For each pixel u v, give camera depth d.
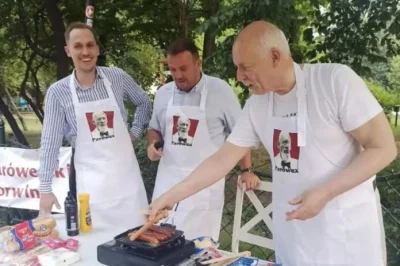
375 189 1.97
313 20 5.71
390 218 3.14
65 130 2.89
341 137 1.84
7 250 1.96
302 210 1.65
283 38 1.80
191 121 2.84
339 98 1.78
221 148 2.15
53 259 1.85
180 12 6.86
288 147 1.93
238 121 2.14
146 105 3.23
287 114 1.92
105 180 2.85
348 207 1.87
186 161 2.87
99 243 2.13
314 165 1.87
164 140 2.98
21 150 3.56
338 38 5.66
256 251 3.54
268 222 2.50
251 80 1.81
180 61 2.74
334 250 1.90
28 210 3.99
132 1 6.93
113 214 2.87
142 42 7.66
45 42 7.60
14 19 7.40
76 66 2.78
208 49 6.27
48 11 6.69
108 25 7.12
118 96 2.97
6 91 10.00
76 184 2.92
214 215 2.92
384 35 5.70
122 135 2.90
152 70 8.15
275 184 2.04
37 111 9.02
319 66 1.87
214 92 2.85
